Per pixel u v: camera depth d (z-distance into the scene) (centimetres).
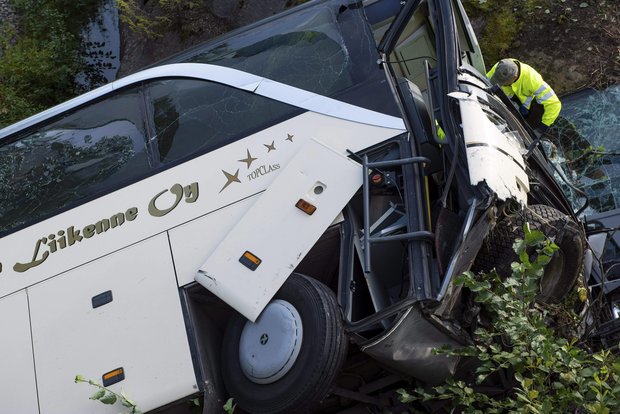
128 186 540
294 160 507
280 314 477
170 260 511
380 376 526
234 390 488
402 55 643
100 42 1165
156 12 1110
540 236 450
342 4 559
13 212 563
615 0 926
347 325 467
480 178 462
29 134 584
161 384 491
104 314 514
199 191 522
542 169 554
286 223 495
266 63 554
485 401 450
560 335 512
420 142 517
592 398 428
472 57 690
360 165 500
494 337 489
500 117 534
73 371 510
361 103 520
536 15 938
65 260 534
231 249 496
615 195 698
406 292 482
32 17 1179
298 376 464
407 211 480
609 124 777
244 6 1070
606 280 599
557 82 895
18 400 516
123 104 571
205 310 516
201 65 565
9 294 538
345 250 488
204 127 545
